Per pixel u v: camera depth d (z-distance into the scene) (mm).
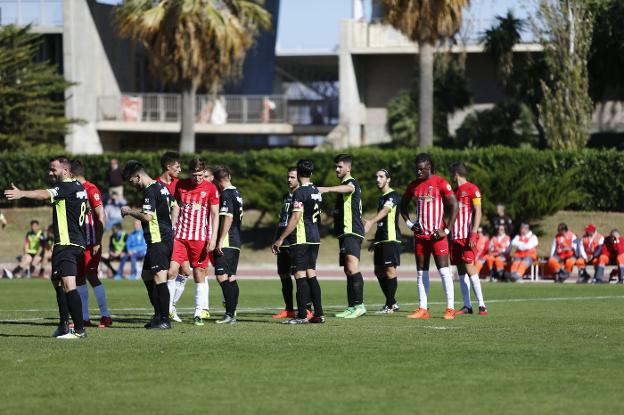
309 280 45594
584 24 123562
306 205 45062
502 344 37000
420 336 39594
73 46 150625
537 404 25844
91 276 45094
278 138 172125
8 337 40156
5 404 26031
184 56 124000
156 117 156625
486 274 88188
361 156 121062
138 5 124812
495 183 112500
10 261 116000
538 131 135125
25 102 138375
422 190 48156
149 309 55969
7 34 138750
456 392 27438
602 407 25484
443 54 137625
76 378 29750
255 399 26531
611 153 117438
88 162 133250
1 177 134375
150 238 42938
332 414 24703
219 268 45906
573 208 119812
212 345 36906
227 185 46156
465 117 142000
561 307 55875
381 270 51906
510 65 132750
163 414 24766
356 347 36156
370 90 154625
